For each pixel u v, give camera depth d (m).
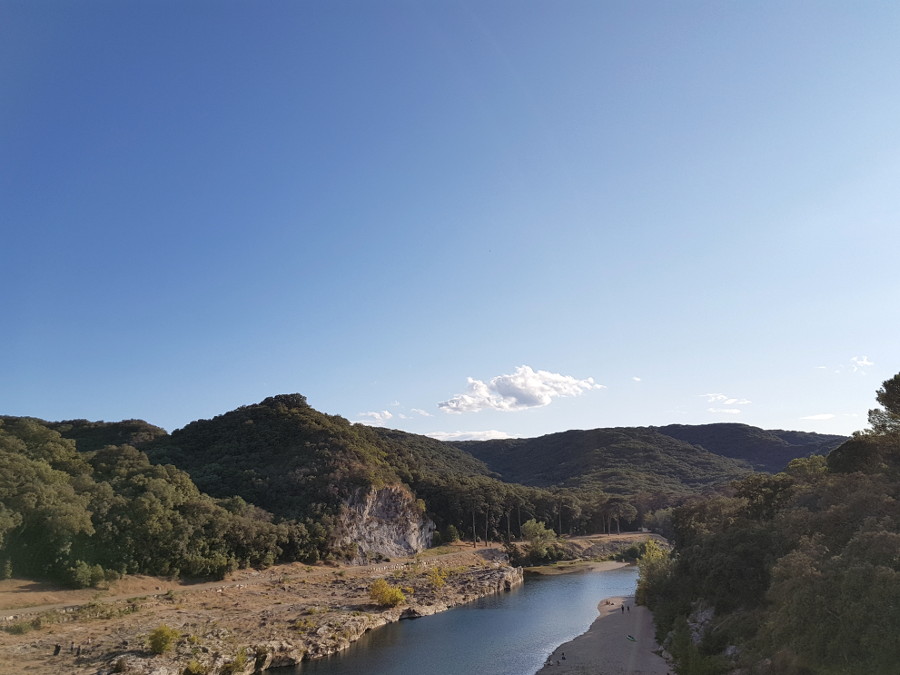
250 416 172.62
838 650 34.94
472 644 69.31
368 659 62.97
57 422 189.25
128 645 56.19
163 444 163.25
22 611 65.31
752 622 51.22
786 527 55.62
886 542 37.62
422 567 123.06
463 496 166.12
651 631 72.75
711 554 63.22
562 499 184.12
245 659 56.31
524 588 113.81
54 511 77.19
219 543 100.25
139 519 89.25
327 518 124.44
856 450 70.50
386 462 167.00
